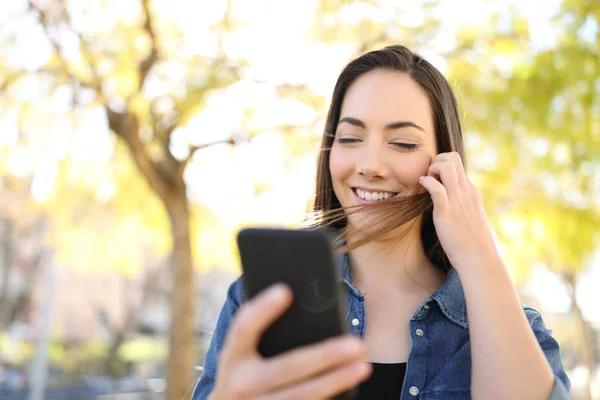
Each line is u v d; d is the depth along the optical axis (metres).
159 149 8.09
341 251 1.46
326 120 1.70
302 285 0.92
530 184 8.21
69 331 24.77
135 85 7.17
